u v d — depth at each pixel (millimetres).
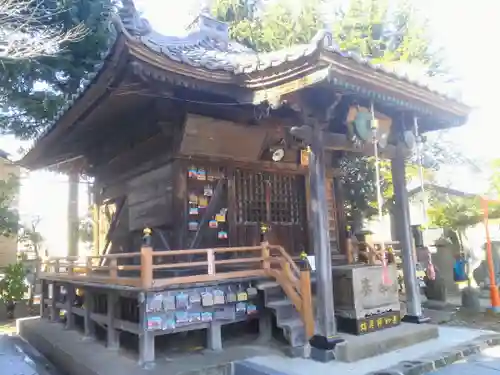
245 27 16484
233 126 7969
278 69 6062
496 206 10961
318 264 6582
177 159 7852
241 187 8617
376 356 6348
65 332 8992
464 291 10758
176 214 7711
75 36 11609
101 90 6672
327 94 6457
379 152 8016
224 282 6723
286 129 8445
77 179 12555
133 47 5613
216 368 5918
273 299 7082
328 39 5453
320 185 6766
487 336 7547
